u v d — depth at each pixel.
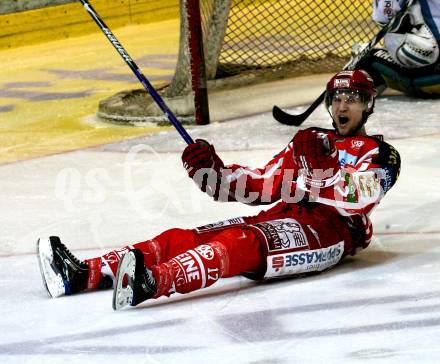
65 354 8.30
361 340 8.22
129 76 26.53
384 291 9.45
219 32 23.05
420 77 19.62
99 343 8.50
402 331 8.38
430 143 16.33
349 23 27.70
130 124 19.83
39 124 20.70
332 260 9.80
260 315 8.95
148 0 36.75
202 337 8.48
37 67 28.91
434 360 7.72
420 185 13.79
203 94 19.12
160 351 8.22
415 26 19.23
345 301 9.20
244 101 21.31
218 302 9.38
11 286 10.34
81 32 34.66
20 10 32.72
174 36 33.41
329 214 9.76
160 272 8.83
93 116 21.22
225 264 9.09
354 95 9.95
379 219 12.22
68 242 12.01
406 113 18.89
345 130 10.09
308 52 26.69
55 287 9.69
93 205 13.78
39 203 14.09
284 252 9.36
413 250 10.83
